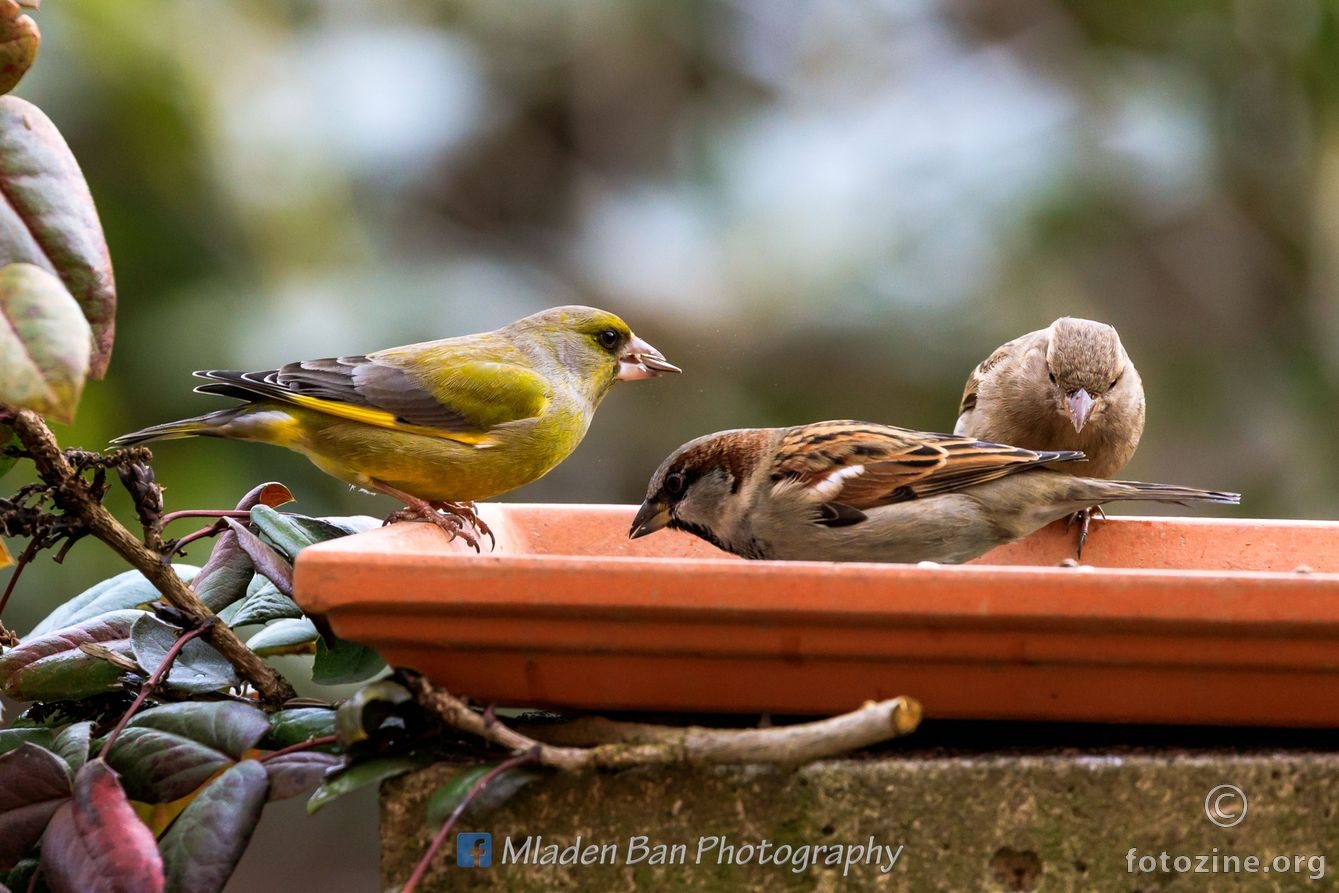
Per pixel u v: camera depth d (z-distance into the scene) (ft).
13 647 22.31
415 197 54.95
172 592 21.56
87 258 19.20
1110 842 18.75
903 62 55.16
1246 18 54.19
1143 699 18.95
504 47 57.36
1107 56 54.44
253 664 21.71
